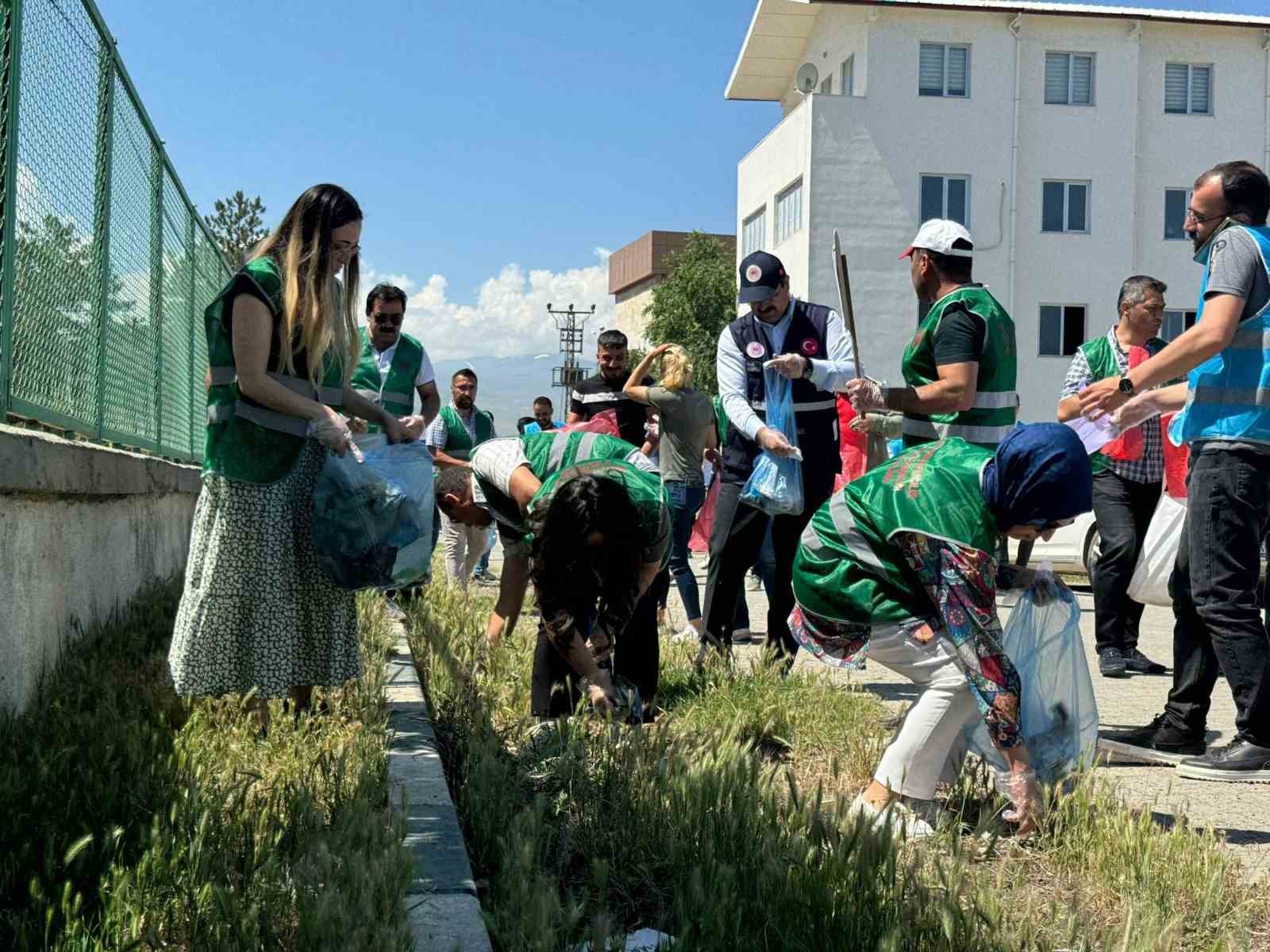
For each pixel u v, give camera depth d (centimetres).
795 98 3659
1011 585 418
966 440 514
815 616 409
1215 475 473
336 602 468
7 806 307
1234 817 416
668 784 345
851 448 949
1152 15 3059
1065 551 1420
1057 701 402
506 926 266
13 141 493
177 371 1040
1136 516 759
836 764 370
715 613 653
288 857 292
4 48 478
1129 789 455
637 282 8588
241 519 445
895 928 247
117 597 683
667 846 322
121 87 742
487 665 587
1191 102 3164
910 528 372
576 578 422
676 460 821
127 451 769
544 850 330
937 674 380
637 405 871
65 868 278
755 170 3391
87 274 649
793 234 3103
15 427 493
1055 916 271
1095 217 3106
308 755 395
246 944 242
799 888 275
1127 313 748
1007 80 3052
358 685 491
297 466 454
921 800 383
